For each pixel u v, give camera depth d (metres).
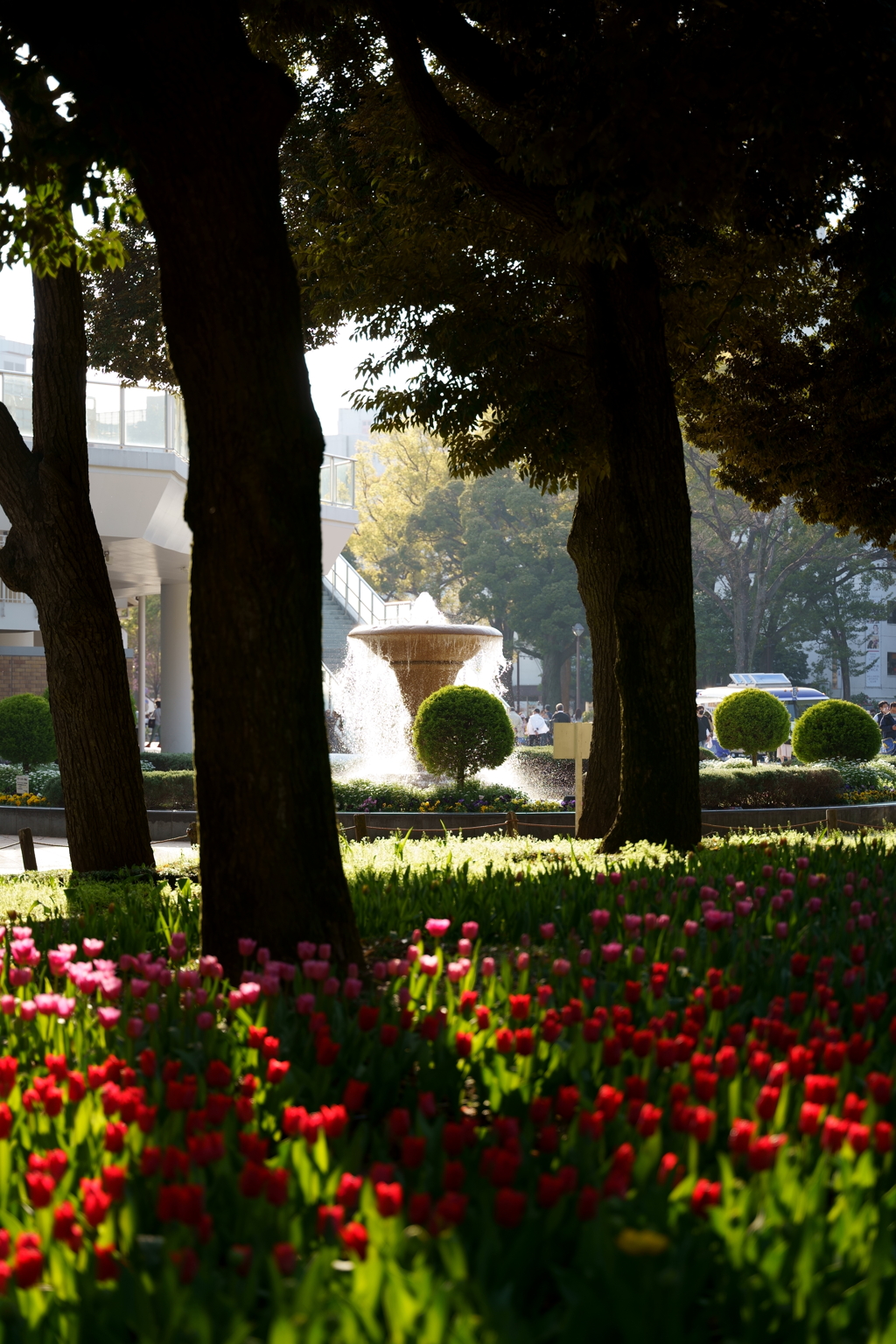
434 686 20.36
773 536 49.22
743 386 13.59
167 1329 1.78
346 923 4.99
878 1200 2.24
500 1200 2.01
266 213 4.96
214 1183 2.35
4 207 8.36
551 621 54.47
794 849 8.21
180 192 4.87
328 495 27.03
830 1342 1.81
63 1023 3.50
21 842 12.48
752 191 8.91
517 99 8.45
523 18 7.62
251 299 4.89
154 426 21.59
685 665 9.63
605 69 6.82
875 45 6.70
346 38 11.66
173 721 28.78
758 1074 2.72
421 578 60.53
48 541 9.67
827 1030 3.09
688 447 46.00
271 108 4.93
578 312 11.86
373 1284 1.86
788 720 22.19
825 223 9.56
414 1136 2.50
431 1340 1.71
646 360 9.56
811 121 6.80
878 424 12.99
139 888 8.15
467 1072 3.17
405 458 58.09
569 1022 3.27
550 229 8.92
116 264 9.28
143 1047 3.46
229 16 4.90
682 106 6.76
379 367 12.63
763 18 6.60
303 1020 3.61
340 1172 2.31
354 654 25.53
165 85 4.80
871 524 13.85
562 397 12.12
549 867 8.01
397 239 11.73
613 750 12.62
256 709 4.86
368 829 16.72
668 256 11.74
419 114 8.73
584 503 12.74
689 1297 1.89
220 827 4.91
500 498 56.16
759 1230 2.05
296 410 4.96
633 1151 2.34
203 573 4.91
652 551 9.55
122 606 40.97
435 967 3.84
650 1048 2.92
